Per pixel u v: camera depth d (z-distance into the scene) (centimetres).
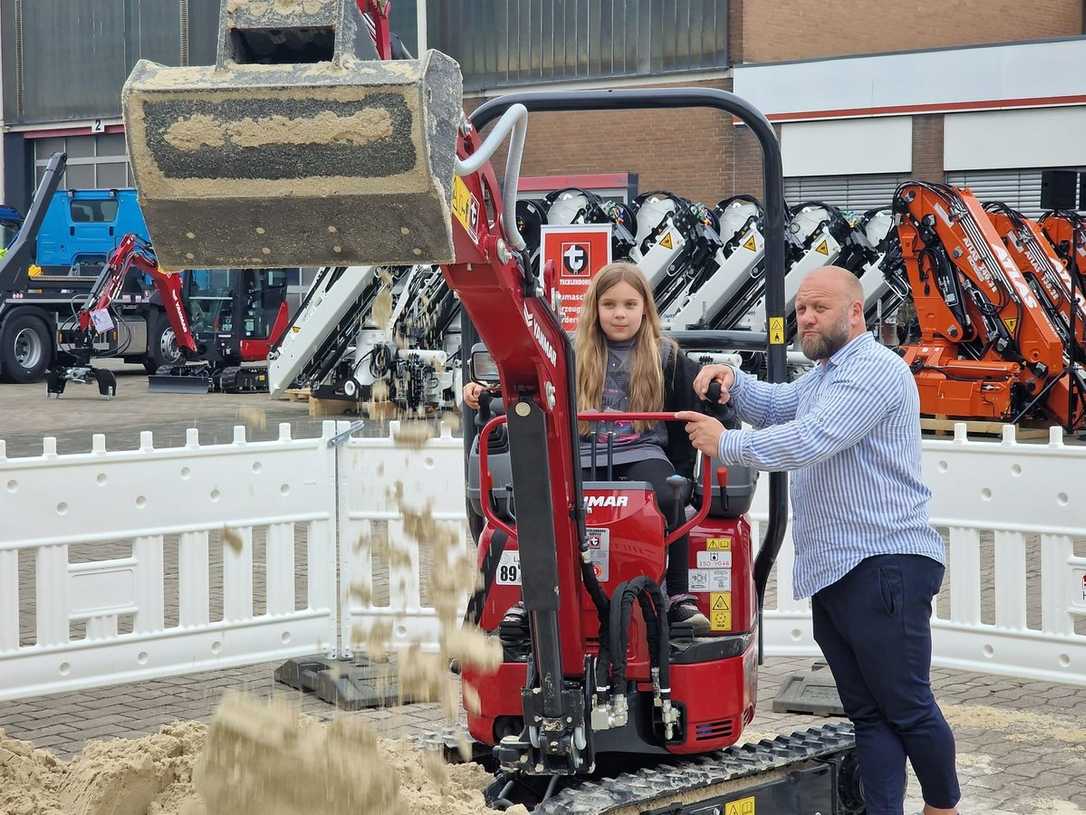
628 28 3284
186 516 789
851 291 501
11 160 4372
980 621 819
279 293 2814
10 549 735
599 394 530
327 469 824
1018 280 1811
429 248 315
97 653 763
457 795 484
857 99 2983
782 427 484
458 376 1839
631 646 496
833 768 533
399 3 3378
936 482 823
